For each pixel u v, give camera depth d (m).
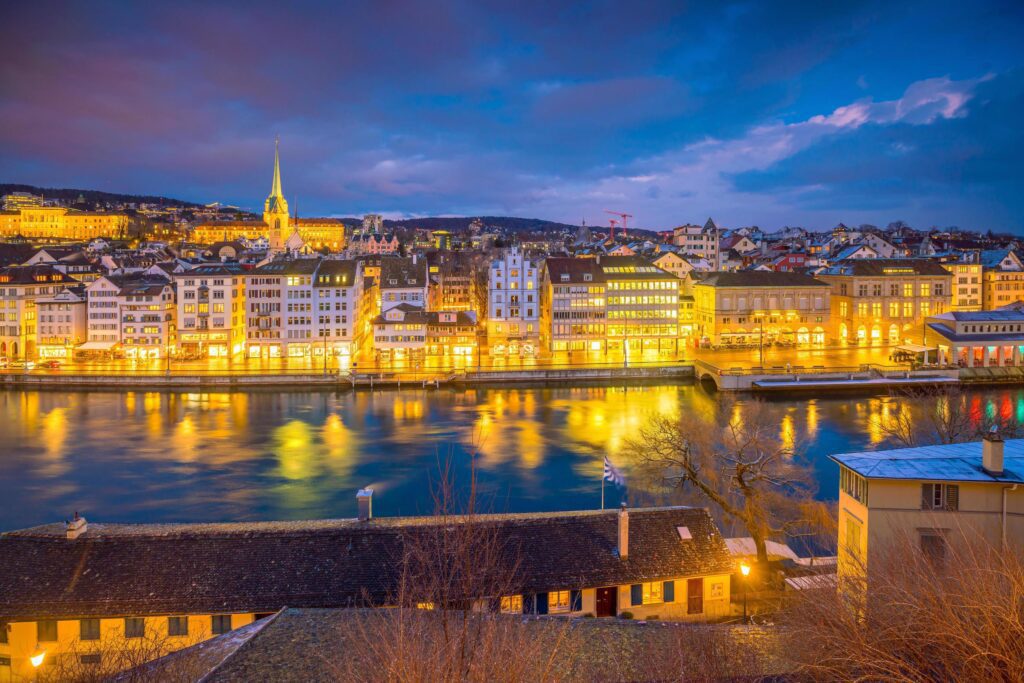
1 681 38.50
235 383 153.38
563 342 187.12
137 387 153.38
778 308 191.62
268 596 40.41
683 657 29.08
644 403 138.12
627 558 44.69
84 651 39.00
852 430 112.62
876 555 34.66
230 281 178.88
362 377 156.12
